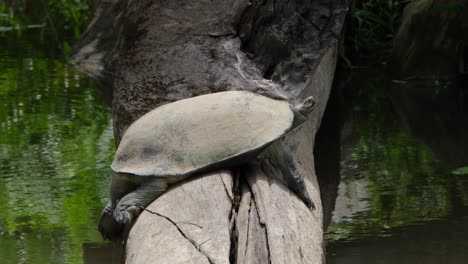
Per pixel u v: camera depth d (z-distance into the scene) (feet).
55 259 25.79
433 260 25.54
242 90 29.01
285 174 24.81
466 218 29.35
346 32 57.11
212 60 30.45
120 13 55.88
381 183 33.91
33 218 29.55
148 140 25.25
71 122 42.63
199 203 22.89
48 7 73.77
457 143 39.55
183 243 21.13
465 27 49.90
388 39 59.41
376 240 27.50
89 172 34.63
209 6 31.32
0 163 35.91
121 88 32.04
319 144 39.99
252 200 23.27
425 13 51.13
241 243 21.04
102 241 27.45
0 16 72.02
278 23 30.83
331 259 25.86
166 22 31.48
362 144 39.78
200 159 24.36
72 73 53.98
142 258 21.53
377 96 48.60
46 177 34.04
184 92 30.45
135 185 25.88
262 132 24.34
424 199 31.63
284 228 21.49
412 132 41.52
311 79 33.68
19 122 42.47
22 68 55.21
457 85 50.21
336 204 31.50
